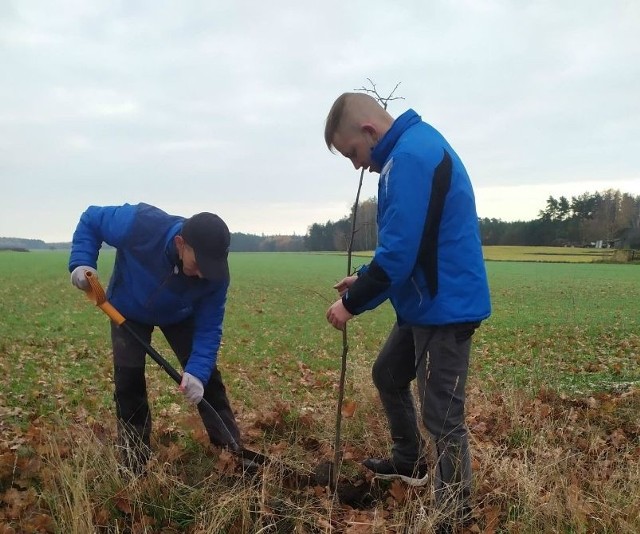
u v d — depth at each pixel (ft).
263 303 60.54
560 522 9.31
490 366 25.68
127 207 11.21
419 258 8.71
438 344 8.97
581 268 150.00
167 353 28.60
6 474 10.69
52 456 10.44
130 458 10.41
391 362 10.46
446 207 8.57
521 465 10.77
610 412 15.56
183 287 10.85
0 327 37.06
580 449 12.99
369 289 8.66
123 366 11.12
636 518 9.33
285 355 30.17
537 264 172.04
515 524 9.37
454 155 8.99
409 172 8.37
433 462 10.32
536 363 22.06
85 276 10.54
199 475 11.10
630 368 23.93
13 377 21.77
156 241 10.65
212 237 9.75
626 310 52.42
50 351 28.89
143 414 11.43
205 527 9.22
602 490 10.28
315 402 17.90
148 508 9.75
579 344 32.04
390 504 10.36
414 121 9.07
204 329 11.19
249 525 9.35
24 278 89.97
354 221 10.42
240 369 25.61
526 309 54.08
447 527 9.19
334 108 9.70
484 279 8.98
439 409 9.16
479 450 12.46
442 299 8.69
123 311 11.18
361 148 9.65
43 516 9.14
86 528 8.63
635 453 12.57
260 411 15.49
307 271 132.67
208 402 12.00
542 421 13.85
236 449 11.60
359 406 14.82
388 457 12.19
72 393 19.72
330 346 33.65
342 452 12.33
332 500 10.07
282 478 10.91
